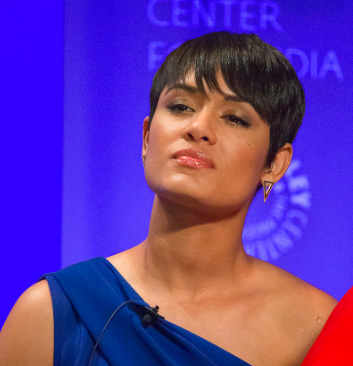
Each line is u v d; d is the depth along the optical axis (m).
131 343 3.67
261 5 7.57
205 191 3.67
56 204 7.59
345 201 7.53
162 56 7.57
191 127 3.69
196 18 7.58
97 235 7.49
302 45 7.57
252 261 4.29
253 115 3.89
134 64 7.58
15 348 3.68
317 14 7.60
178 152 3.71
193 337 3.66
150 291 3.95
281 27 7.57
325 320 4.03
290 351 3.85
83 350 3.65
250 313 3.93
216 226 3.88
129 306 3.80
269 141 4.08
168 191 3.68
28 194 7.59
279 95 4.05
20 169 7.59
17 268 7.54
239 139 3.83
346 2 7.62
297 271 7.46
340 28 7.61
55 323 3.69
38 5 7.62
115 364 3.60
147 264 4.02
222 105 3.84
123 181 7.53
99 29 7.59
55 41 7.62
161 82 4.14
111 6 7.60
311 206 7.51
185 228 3.87
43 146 7.61
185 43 4.11
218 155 3.74
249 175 3.89
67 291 3.80
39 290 3.80
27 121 7.60
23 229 7.57
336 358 3.56
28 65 7.61
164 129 3.82
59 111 7.60
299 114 4.30
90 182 7.52
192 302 3.92
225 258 3.99
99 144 7.54
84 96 7.55
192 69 3.89
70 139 7.55
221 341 3.77
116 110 7.56
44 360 3.67
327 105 7.57
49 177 7.59
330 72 7.58
